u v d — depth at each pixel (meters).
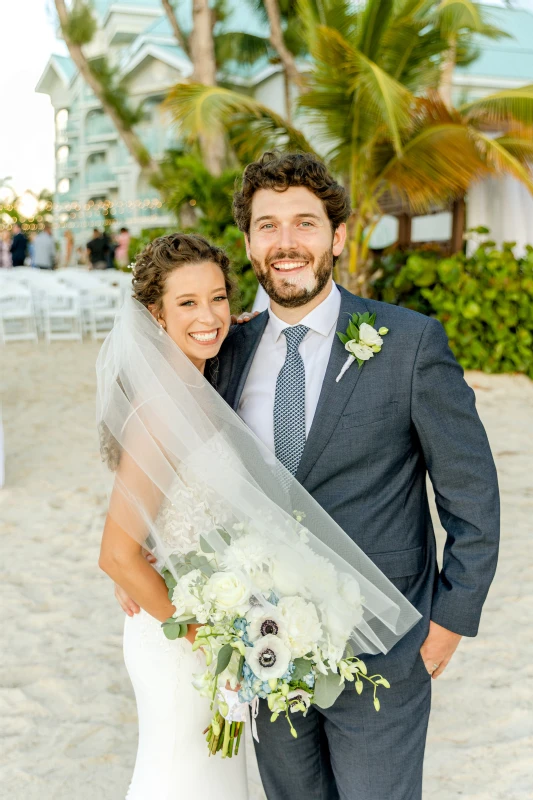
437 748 2.61
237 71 15.75
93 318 11.23
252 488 1.61
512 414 6.81
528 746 2.59
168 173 12.98
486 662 3.09
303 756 1.86
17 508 4.83
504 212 8.65
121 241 16.03
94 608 3.62
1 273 13.15
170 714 1.75
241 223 1.86
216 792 1.80
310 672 1.53
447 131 7.58
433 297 7.95
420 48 7.64
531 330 7.94
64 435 6.36
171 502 1.63
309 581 1.56
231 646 1.51
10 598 3.69
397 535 1.73
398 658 1.68
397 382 1.69
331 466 1.71
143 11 24.17
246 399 1.85
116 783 2.48
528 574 3.84
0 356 9.69
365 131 7.49
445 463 1.69
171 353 1.67
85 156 29.64
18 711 2.84
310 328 1.80
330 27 7.66
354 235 8.37
